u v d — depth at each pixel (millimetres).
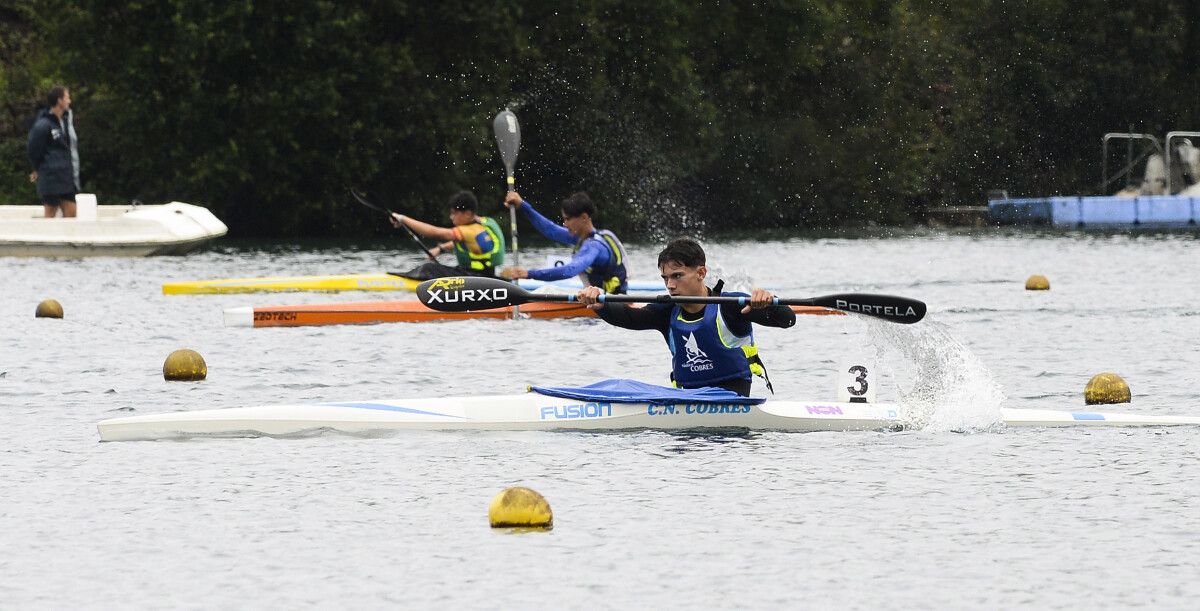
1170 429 39875
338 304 67750
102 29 142000
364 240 144875
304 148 148625
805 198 180750
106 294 80875
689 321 40031
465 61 150125
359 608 24578
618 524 29656
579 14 152625
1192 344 57906
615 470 34594
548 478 33719
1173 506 31000
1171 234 144625
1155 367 51656
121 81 142125
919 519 30016
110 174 153375
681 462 35469
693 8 167375
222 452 36625
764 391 47000
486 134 147625
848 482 33344
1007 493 32250
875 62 183625
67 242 107812
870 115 183875
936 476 34000
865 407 40531
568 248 130750
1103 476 33938
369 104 145125
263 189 148750
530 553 27625
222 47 138250
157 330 64188
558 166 159875
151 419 38250
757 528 29344
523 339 60906
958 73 191000
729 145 174750
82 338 60844
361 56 143875
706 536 28750
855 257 117062
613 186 160750
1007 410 40688
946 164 191125
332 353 56406
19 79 154375
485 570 26578
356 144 147000
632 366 52688
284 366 52688
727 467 34938
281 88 142000
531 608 24562
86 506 31219
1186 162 161375
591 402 39688
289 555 27578
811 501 31531
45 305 68812
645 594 25250
